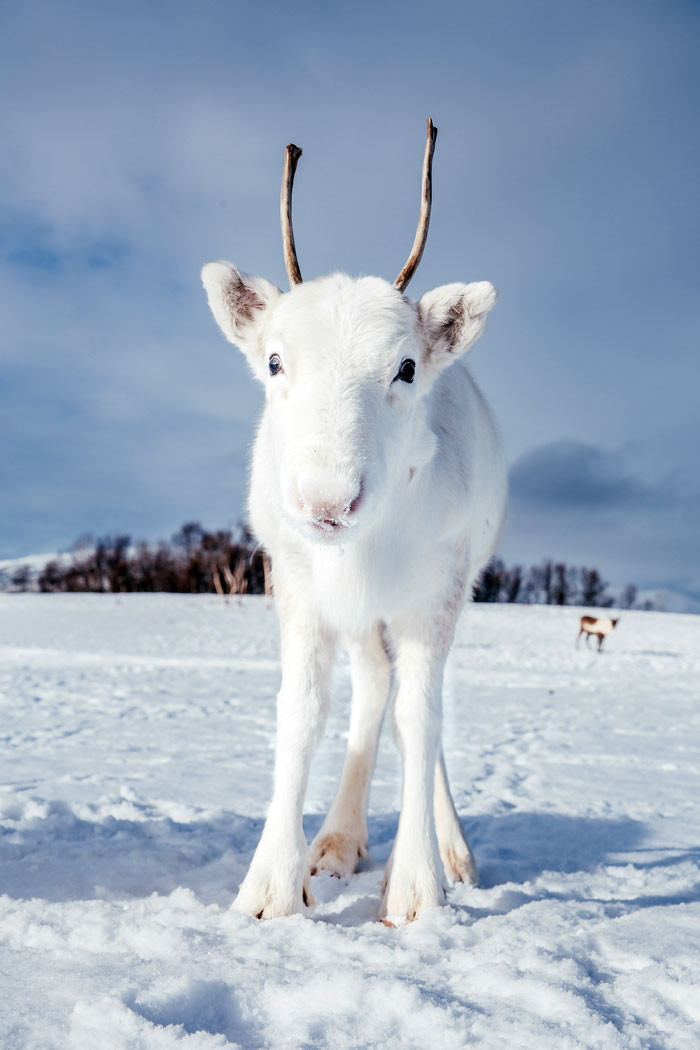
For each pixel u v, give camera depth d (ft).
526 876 10.95
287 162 9.71
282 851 8.59
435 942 7.37
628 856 12.17
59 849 11.10
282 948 7.02
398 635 9.62
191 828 12.91
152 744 22.65
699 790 17.72
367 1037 5.38
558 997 5.94
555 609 149.18
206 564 244.63
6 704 31.76
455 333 9.37
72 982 5.94
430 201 9.84
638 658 63.67
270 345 8.65
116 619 106.83
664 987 6.24
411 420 8.89
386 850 12.23
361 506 7.54
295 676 9.06
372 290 8.83
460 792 17.26
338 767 19.85
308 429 7.77
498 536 14.33
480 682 43.80
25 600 152.46
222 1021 5.62
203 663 51.90
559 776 19.24
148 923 7.32
